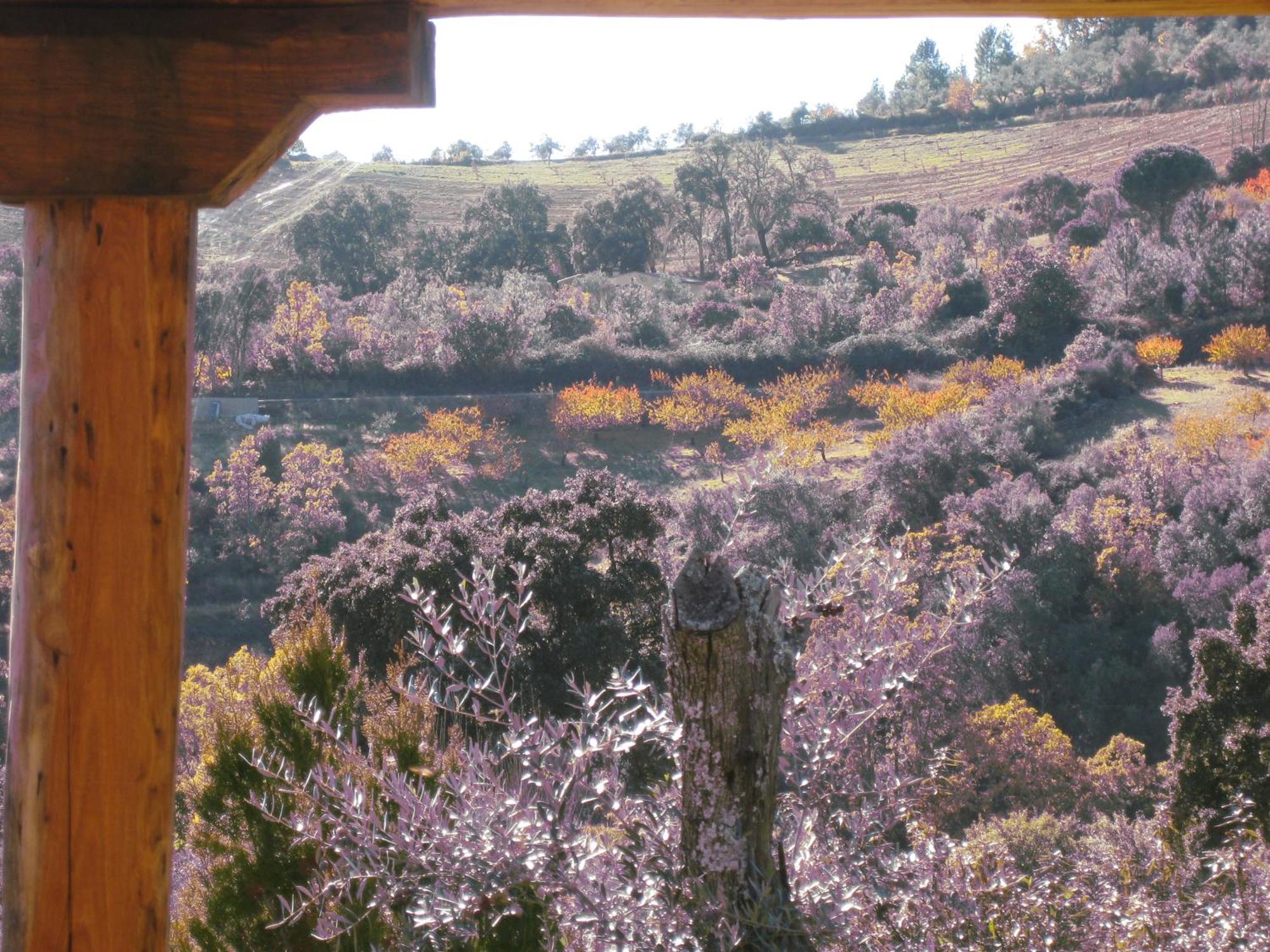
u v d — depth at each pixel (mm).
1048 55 116875
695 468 42188
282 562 31547
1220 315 49219
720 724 2047
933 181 95188
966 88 111062
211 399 41875
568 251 84500
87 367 1579
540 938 2713
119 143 1531
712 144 84125
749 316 61844
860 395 47125
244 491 33125
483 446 42406
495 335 49469
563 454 43750
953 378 47875
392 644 15422
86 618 1586
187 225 1605
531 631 15617
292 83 1528
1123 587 25938
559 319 56781
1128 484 31125
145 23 1521
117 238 1574
